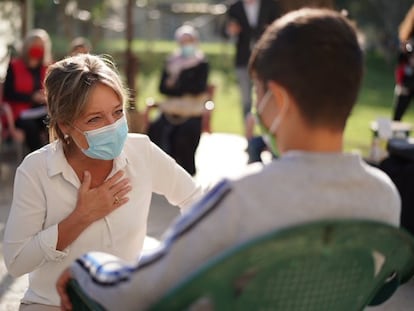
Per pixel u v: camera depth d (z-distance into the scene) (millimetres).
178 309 1570
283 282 1597
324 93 1641
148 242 2852
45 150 2527
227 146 9414
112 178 2494
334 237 1578
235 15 8930
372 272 1729
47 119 2537
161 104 7695
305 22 1668
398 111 8672
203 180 7508
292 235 1525
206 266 1503
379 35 28562
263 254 1529
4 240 2486
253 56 1761
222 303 1561
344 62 1644
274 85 1678
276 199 1605
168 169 2662
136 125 7668
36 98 7805
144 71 22672
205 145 9430
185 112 7578
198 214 1602
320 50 1635
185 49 7848
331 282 1664
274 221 1597
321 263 1612
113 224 2496
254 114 1802
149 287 1643
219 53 28859
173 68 7781
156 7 18906
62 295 1969
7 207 6246
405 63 8555
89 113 2416
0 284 4438
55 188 2473
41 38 7840
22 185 2473
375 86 22250
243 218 1592
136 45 29500
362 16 27625
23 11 9797
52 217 2480
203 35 35469
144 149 2633
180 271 1604
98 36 15438
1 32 12055
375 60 27688
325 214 1630
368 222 1598
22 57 7816
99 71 2441
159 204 6402
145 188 2588
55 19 18844
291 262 1576
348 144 10000
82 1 14852
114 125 2441
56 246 2418
